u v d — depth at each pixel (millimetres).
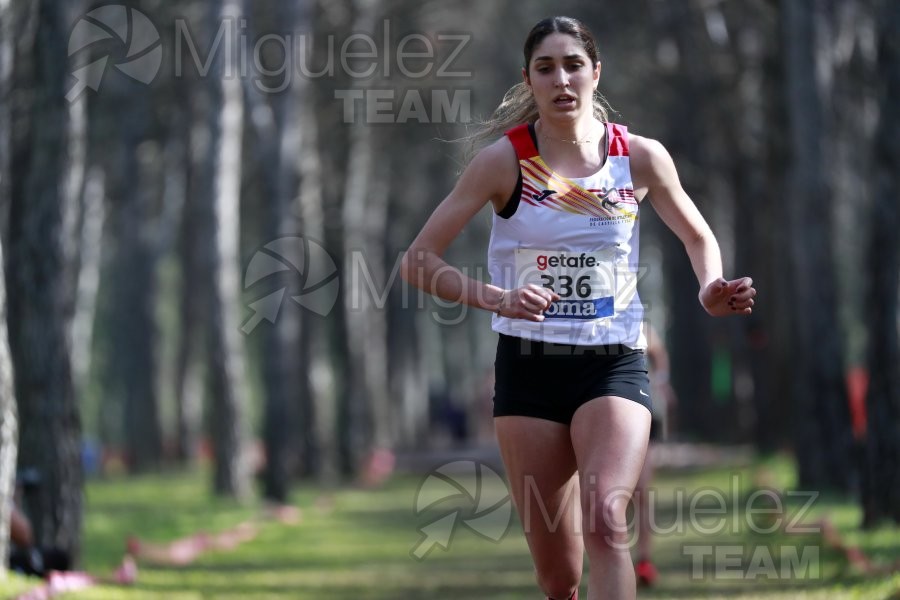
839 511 37031
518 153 12117
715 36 65188
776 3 51375
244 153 77062
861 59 56188
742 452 80562
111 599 21344
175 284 145625
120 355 101688
